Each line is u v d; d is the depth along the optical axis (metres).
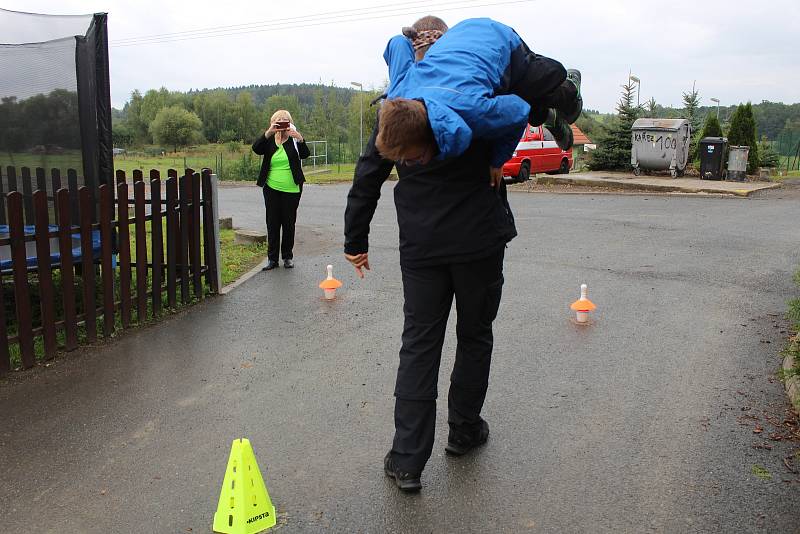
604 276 7.59
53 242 6.17
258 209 14.76
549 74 3.08
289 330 5.74
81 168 6.25
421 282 3.19
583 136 30.08
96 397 4.36
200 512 3.12
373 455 3.63
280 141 7.84
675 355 5.04
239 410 4.18
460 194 3.06
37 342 5.37
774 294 6.72
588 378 4.62
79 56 6.09
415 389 3.21
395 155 2.75
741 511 3.05
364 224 3.30
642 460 3.52
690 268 7.94
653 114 22.77
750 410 4.07
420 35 3.30
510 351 5.16
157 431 3.90
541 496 3.21
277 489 3.30
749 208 13.47
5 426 3.95
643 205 14.19
